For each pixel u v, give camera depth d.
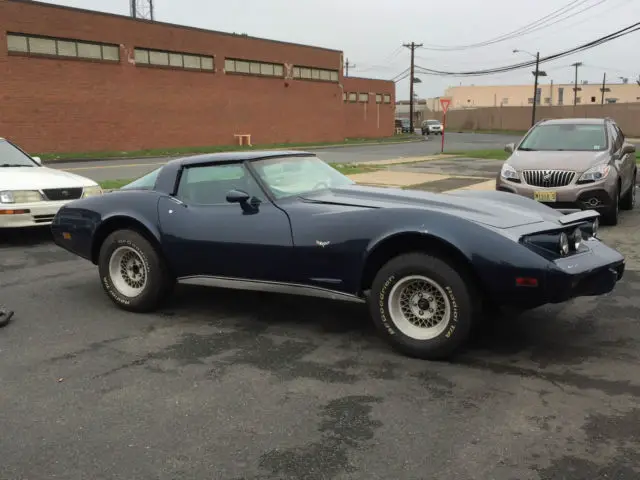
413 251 3.94
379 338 4.39
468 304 3.73
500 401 3.34
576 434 2.96
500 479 2.58
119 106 29.91
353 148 34.56
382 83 57.28
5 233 9.23
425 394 3.44
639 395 3.38
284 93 40.19
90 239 5.32
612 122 10.12
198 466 2.72
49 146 27.14
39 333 4.62
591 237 4.38
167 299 5.24
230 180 4.69
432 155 25.84
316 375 3.74
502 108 76.94
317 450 2.85
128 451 2.86
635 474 2.60
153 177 5.21
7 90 25.33
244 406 3.32
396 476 2.62
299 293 4.39
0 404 3.38
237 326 4.73
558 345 4.17
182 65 33.00
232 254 4.54
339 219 4.12
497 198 4.65
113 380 3.71
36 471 2.69
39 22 26.11
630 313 4.86
